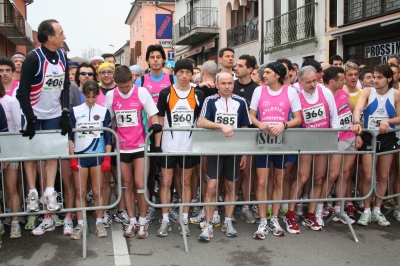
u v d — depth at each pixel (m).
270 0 18.34
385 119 5.12
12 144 4.23
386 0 12.22
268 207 5.38
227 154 4.58
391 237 4.71
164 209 4.77
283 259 4.04
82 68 5.71
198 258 4.05
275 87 4.70
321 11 15.07
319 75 6.12
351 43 13.77
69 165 4.61
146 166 4.45
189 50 31.08
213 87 5.34
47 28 4.09
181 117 4.69
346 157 5.12
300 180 4.94
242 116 4.77
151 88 5.46
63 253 4.16
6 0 25.58
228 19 23.38
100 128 4.35
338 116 5.18
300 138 4.74
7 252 4.18
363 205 5.63
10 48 31.25
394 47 12.02
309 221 5.02
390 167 5.55
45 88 4.25
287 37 17.14
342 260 4.03
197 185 5.52
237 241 4.54
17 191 4.82
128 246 4.37
